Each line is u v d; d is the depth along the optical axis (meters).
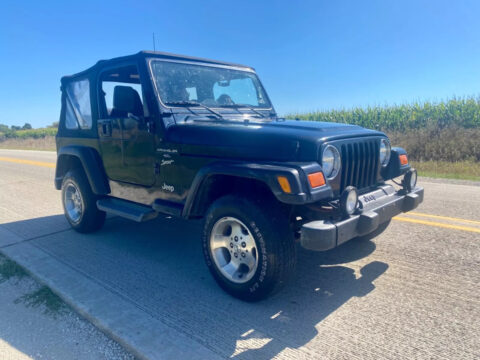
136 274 3.61
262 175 2.66
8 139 39.25
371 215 2.87
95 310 2.91
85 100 4.62
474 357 2.24
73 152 4.71
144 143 3.75
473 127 14.49
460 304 2.85
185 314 2.84
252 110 4.39
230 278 3.06
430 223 4.82
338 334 2.52
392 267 3.56
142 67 3.67
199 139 3.26
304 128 3.08
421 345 2.37
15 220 5.73
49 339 2.60
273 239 2.73
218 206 3.03
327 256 3.88
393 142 14.45
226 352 2.37
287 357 2.30
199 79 4.03
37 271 3.70
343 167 3.07
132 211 3.95
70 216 5.06
